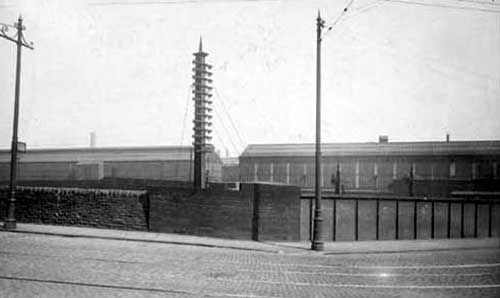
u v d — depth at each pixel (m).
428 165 64.69
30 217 26.28
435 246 25.78
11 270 13.55
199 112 29.97
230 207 24.91
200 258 17.50
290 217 26.33
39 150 65.06
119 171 61.03
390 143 69.31
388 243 27.50
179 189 25.38
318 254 20.70
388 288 13.24
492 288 13.69
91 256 16.59
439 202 34.28
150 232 25.05
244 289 12.35
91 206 25.73
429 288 13.43
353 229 33.00
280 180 72.81
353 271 16.17
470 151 62.62
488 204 34.38
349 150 69.88
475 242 29.09
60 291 11.27
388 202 33.75
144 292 11.50
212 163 62.41
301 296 11.80
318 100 21.97
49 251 17.27
